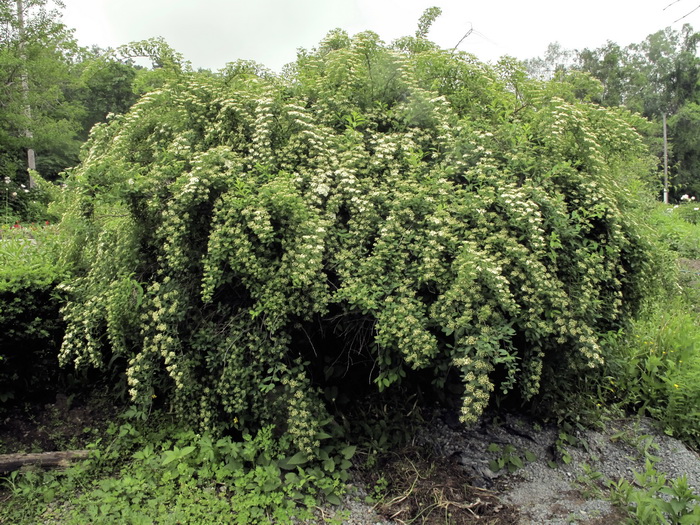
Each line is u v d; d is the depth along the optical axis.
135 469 3.06
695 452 3.56
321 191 3.12
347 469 3.26
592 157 3.47
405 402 3.70
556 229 3.09
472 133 3.43
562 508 2.91
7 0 16.03
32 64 15.48
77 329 3.26
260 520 2.76
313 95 3.89
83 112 19.03
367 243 3.16
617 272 3.59
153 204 3.07
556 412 3.57
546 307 3.03
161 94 3.63
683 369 3.97
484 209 3.05
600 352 3.15
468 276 2.68
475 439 3.51
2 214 10.44
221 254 2.88
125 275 3.16
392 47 4.54
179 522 2.64
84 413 3.61
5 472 3.04
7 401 3.56
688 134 31.00
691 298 6.16
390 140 3.44
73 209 3.76
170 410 3.38
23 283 3.41
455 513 2.93
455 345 2.88
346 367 3.58
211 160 3.08
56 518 2.72
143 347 3.18
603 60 33.03
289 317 3.26
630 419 3.84
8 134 15.84
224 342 3.12
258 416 3.27
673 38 38.12
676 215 12.32
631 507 2.77
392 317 2.79
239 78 4.02
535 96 3.89
